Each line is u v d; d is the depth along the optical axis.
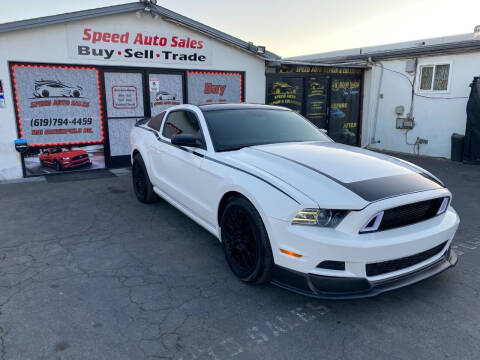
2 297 3.01
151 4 7.71
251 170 3.16
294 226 2.69
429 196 2.85
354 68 11.57
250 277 3.14
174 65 8.53
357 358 2.39
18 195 6.12
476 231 4.70
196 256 3.87
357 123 12.13
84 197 6.04
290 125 4.53
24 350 2.39
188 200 4.13
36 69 7.17
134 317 2.77
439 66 10.19
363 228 2.63
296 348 2.48
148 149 5.19
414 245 2.73
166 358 2.35
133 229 4.62
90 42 7.53
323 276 2.62
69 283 3.26
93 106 7.89
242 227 3.21
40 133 7.44
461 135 9.73
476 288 3.29
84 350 2.40
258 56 9.41
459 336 2.62
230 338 2.56
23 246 4.06
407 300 3.09
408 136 11.22
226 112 4.37
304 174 2.98
